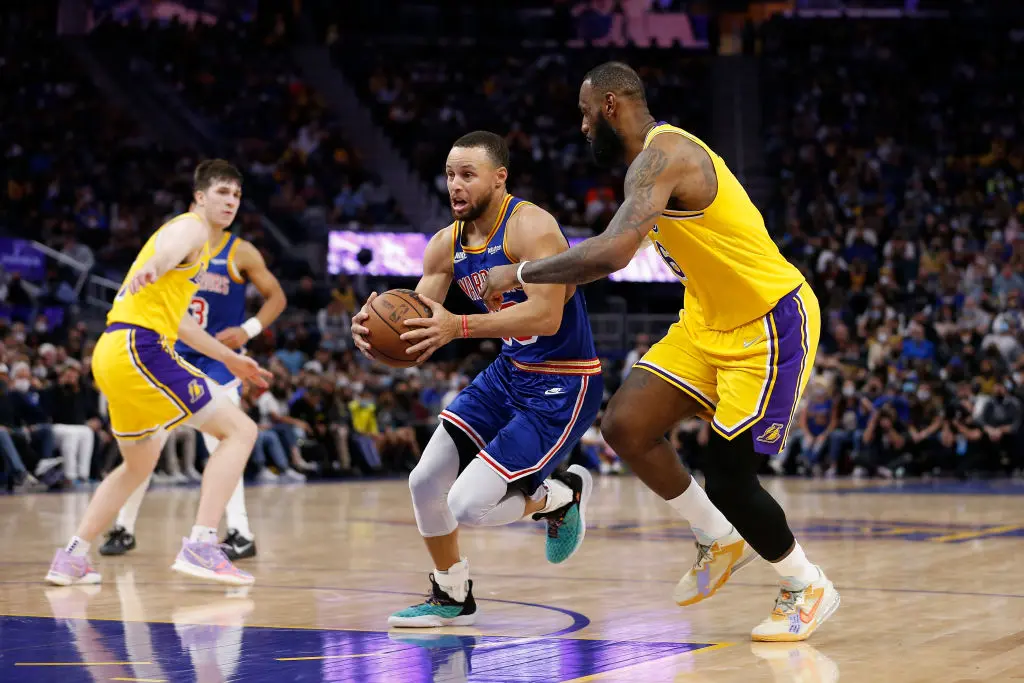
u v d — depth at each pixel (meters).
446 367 19.44
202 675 3.77
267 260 22.17
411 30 30.77
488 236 4.82
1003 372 18.66
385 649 4.26
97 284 20.28
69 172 23.78
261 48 28.97
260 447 16.86
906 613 5.05
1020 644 4.31
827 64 29.73
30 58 26.83
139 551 7.68
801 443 18.16
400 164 26.61
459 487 4.66
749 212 4.44
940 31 30.25
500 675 3.78
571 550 5.14
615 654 4.16
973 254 22.91
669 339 4.77
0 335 16.23
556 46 30.58
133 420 6.18
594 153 4.62
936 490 14.31
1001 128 28.22
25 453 14.16
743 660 4.04
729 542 4.87
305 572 6.62
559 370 4.84
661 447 4.75
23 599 5.59
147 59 27.73
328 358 18.44
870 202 25.73
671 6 31.12
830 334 21.42
